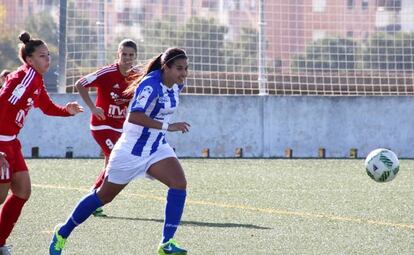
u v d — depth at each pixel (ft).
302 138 141.08
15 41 160.15
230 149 139.85
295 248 63.21
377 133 142.51
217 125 139.54
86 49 141.79
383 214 80.59
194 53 147.43
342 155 141.79
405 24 153.07
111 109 84.74
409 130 143.13
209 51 147.84
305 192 96.48
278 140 140.77
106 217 76.89
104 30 136.87
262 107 140.46
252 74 148.25
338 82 152.25
